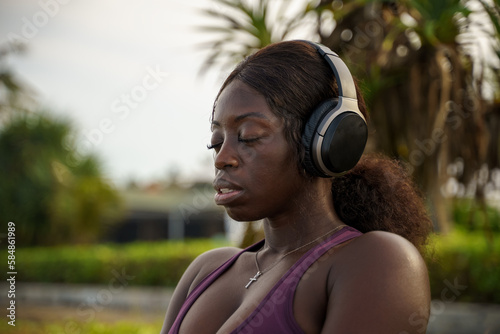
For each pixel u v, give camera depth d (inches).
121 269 522.3
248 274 45.1
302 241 43.6
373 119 174.4
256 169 41.0
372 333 35.2
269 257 45.1
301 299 39.1
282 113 41.4
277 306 39.2
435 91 169.3
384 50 165.3
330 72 43.8
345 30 174.6
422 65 170.4
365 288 36.4
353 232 42.3
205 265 51.7
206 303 45.1
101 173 770.8
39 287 537.0
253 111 41.2
